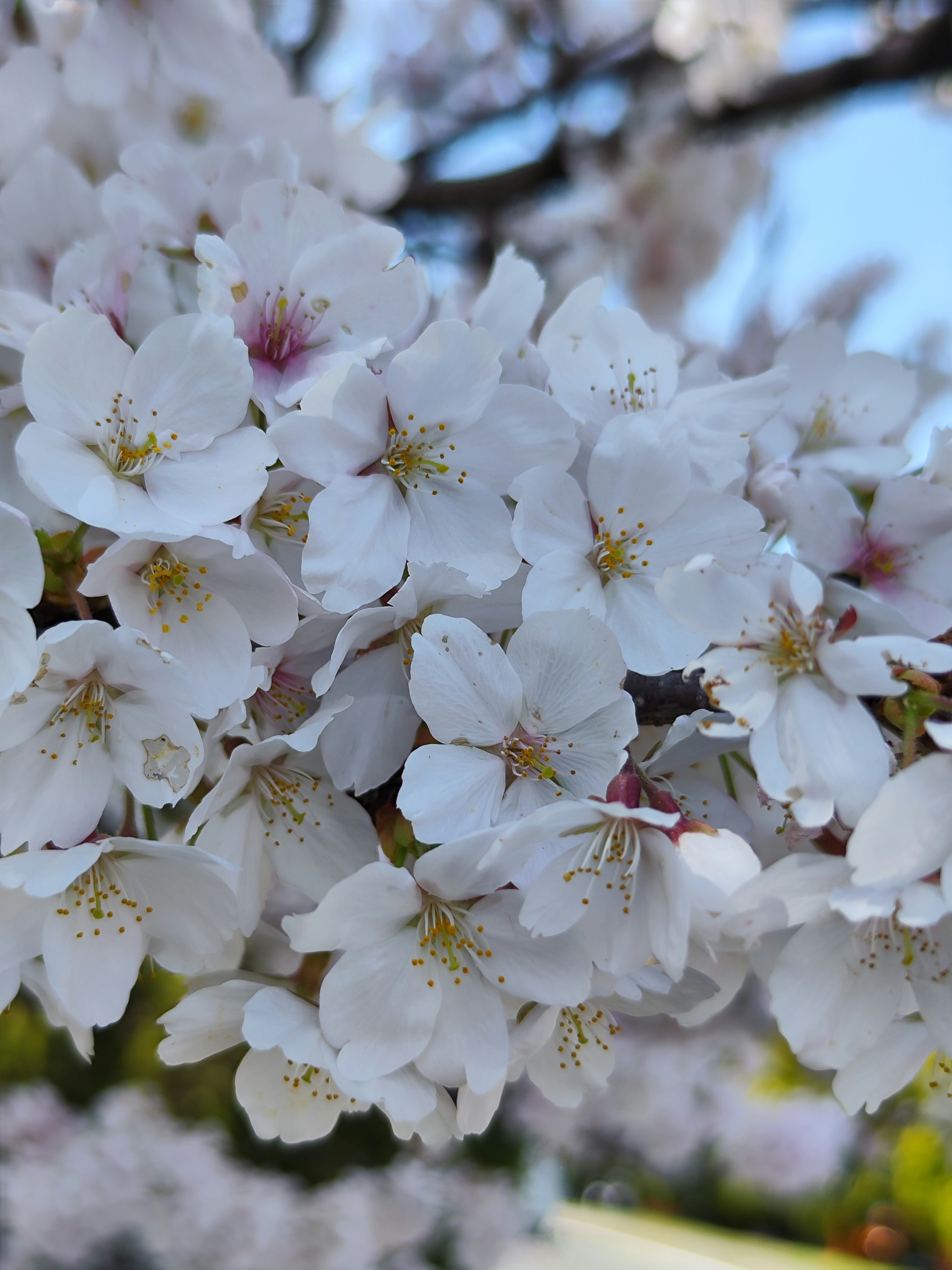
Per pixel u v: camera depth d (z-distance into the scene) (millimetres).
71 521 253
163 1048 256
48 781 241
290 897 275
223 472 244
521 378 272
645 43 701
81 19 359
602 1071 262
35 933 246
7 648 229
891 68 618
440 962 246
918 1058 250
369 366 260
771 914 236
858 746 236
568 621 245
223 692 243
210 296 248
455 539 253
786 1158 1005
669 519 259
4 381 268
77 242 299
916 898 229
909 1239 1169
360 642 252
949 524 275
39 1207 762
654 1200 1110
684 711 261
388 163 364
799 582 242
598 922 243
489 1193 843
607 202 839
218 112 352
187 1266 756
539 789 246
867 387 309
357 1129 830
